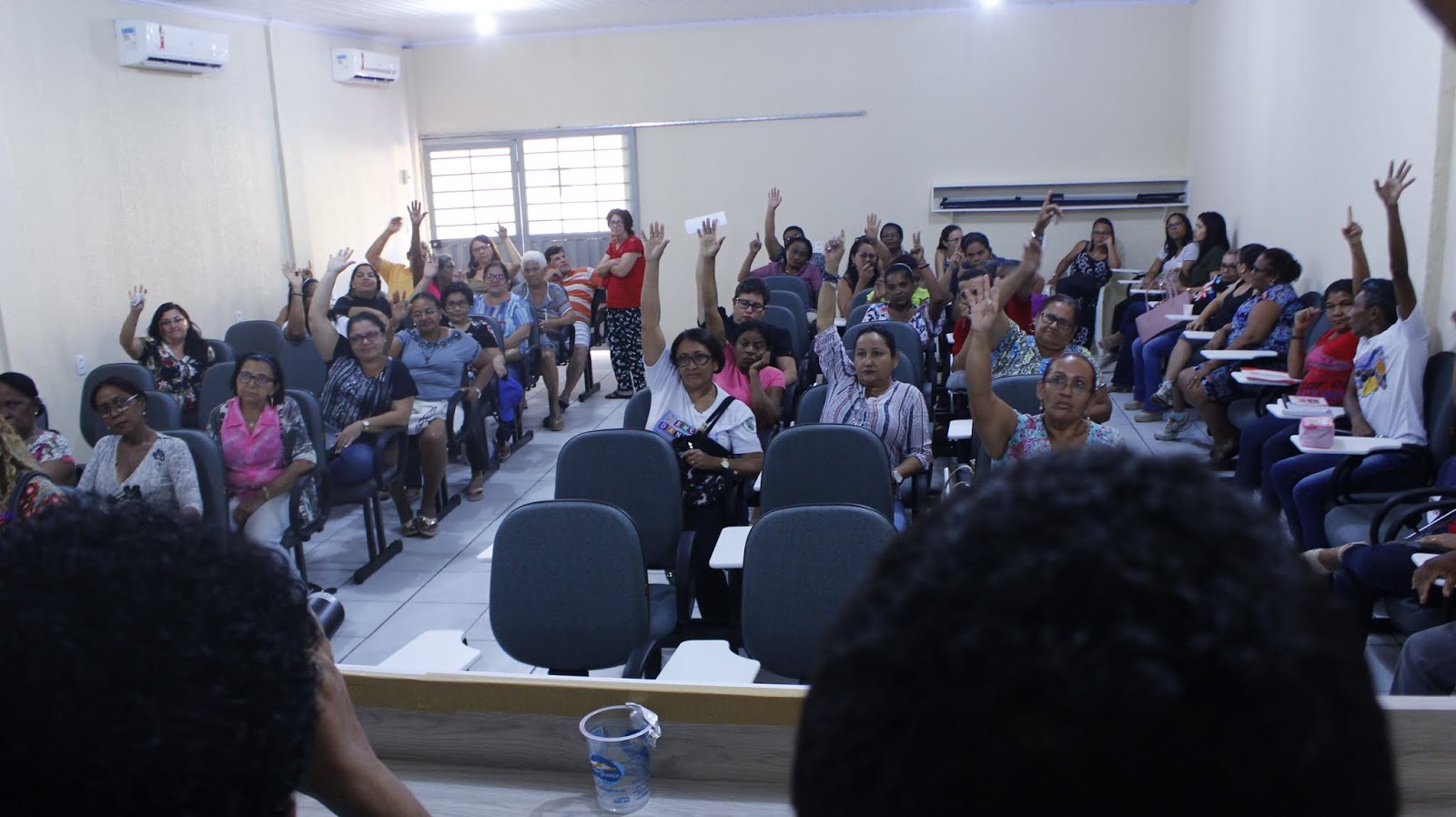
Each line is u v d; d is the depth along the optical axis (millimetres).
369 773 834
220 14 7172
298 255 7969
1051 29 8625
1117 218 8750
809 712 351
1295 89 5793
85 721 401
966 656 304
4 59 5492
